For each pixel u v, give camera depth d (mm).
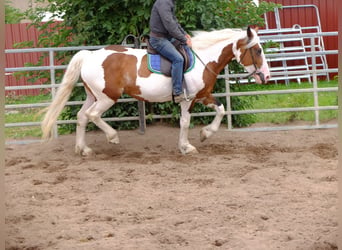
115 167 7062
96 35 9242
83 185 6242
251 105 9742
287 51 16344
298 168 6711
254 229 4559
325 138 8461
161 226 4699
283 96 12383
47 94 10414
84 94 9117
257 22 9555
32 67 8883
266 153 7664
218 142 8438
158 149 8117
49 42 9758
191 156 7551
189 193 5789
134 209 5273
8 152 8258
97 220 4984
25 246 4324
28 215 5145
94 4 9008
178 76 7254
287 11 16266
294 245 4113
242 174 6535
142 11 8750
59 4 9367
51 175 6766
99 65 7457
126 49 7668
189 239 4352
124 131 9281
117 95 7547
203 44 7504
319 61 16328
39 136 9344
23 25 15641
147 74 7383
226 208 5160
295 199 5402
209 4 8734
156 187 6086
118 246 4227
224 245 4211
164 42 7262
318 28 15938
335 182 6027
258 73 7504
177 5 8828
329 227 4496
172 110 9125
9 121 10594
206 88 7547
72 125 9430
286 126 9352
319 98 11758
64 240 4449
